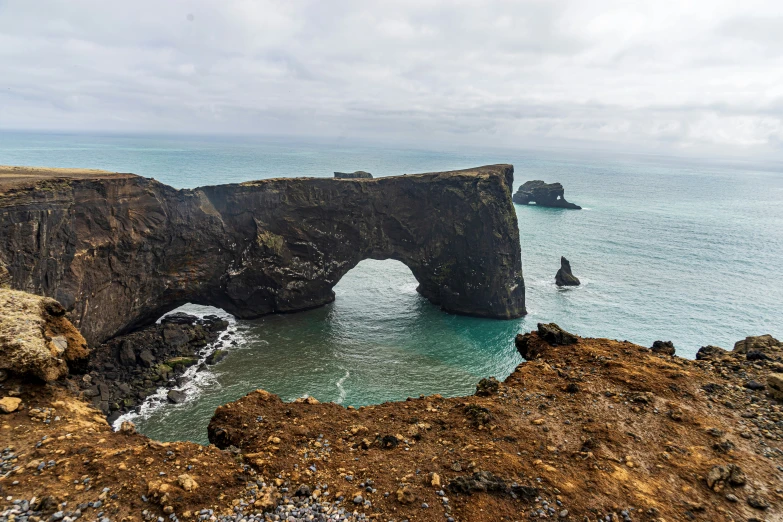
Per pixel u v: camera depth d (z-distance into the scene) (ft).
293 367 162.20
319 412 50.57
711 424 46.47
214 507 34.14
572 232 398.01
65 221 136.26
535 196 560.61
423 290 256.73
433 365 169.17
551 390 54.24
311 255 221.66
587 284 259.60
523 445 43.24
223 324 197.47
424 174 247.50
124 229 157.99
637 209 541.75
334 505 35.35
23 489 34.09
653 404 49.93
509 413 49.11
